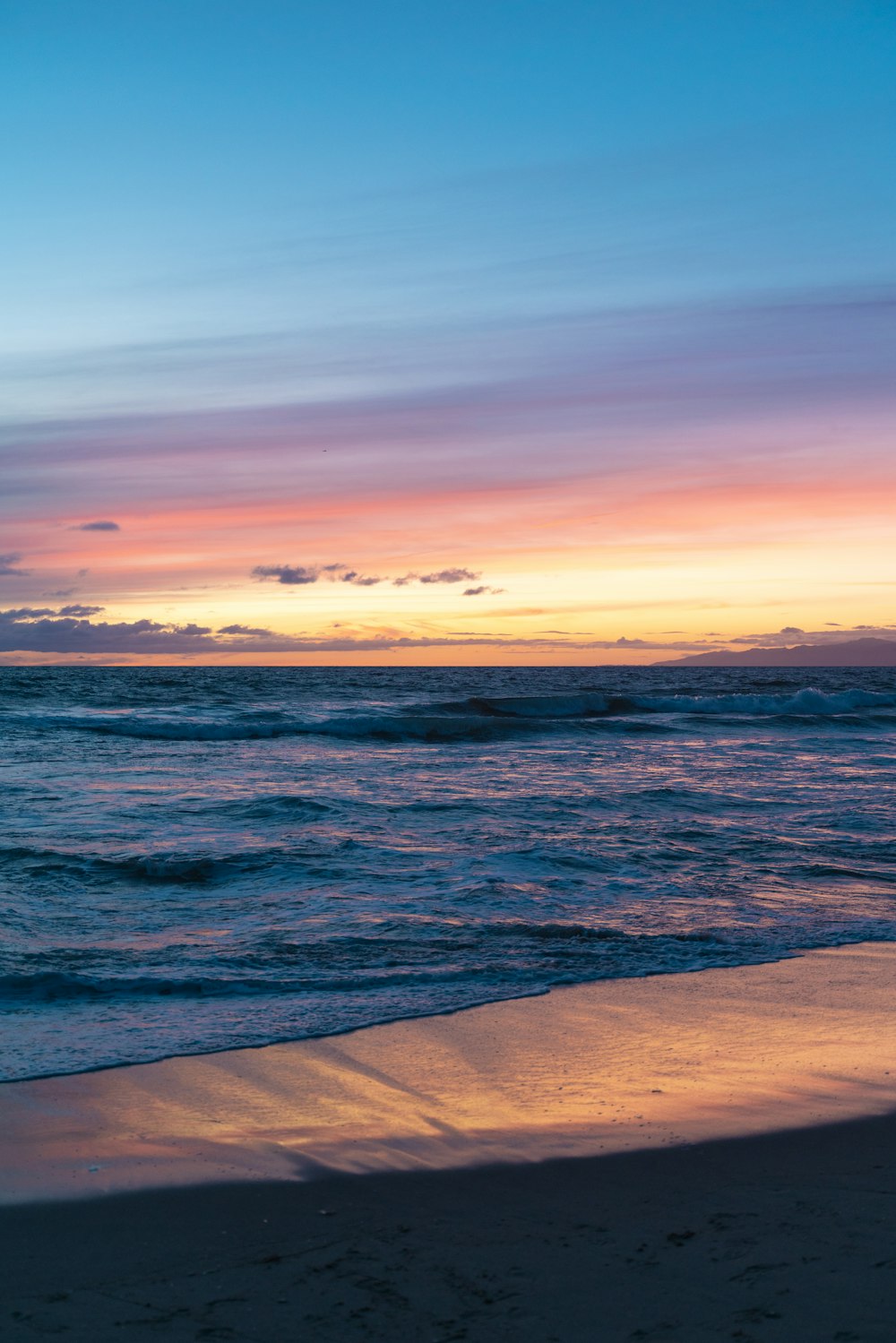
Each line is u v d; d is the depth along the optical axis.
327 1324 2.45
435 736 24.20
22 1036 4.89
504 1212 3.11
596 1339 2.37
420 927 7.06
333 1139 3.72
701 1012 5.39
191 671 90.81
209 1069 4.48
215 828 10.87
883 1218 3.04
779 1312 2.48
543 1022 5.18
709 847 10.38
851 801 13.88
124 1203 3.17
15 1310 2.52
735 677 77.00
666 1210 3.11
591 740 23.66
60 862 8.96
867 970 6.27
